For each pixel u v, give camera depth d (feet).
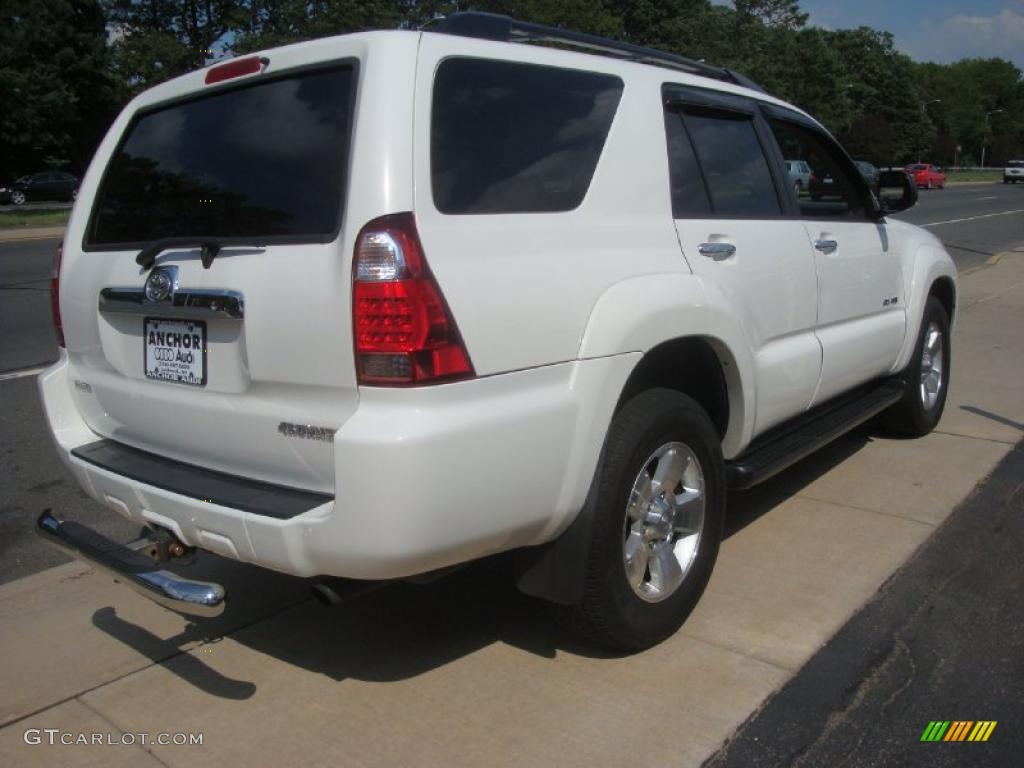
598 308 10.03
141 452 11.32
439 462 8.57
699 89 12.71
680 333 10.97
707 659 11.05
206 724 10.13
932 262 18.58
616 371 10.11
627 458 10.36
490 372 9.02
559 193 10.17
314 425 9.04
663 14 176.96
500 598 12.85
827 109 222.69
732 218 12.63
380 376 8.55
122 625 12.37
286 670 11.16
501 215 9.46
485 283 9.02
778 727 9.76
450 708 10.27
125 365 11.09
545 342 9.50
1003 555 13.67
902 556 13.71
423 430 8.48
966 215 95.40
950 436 19.58
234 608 12.78
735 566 13.47
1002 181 225.15
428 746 9.62
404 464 8.42
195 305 9.78
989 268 47.91
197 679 11.01
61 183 127.85
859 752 9.36
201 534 9.77
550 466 9.54
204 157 10.59
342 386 8.77
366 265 8.55
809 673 10.71
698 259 11.69
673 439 11.10
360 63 9.25
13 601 13.11
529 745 9.59
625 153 11.03
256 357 9.34
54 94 135.23
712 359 12.18
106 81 144.36
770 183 13.88
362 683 10.83
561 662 11.14
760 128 13.93
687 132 12.30
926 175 168.86
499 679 10.81
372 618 12.38
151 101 11.67
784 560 13.64
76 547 10.39
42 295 42.57
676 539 11.70
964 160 392.47
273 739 9.83
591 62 11.14
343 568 8.81
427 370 8.56
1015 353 27.61
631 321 10.23
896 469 17.54
